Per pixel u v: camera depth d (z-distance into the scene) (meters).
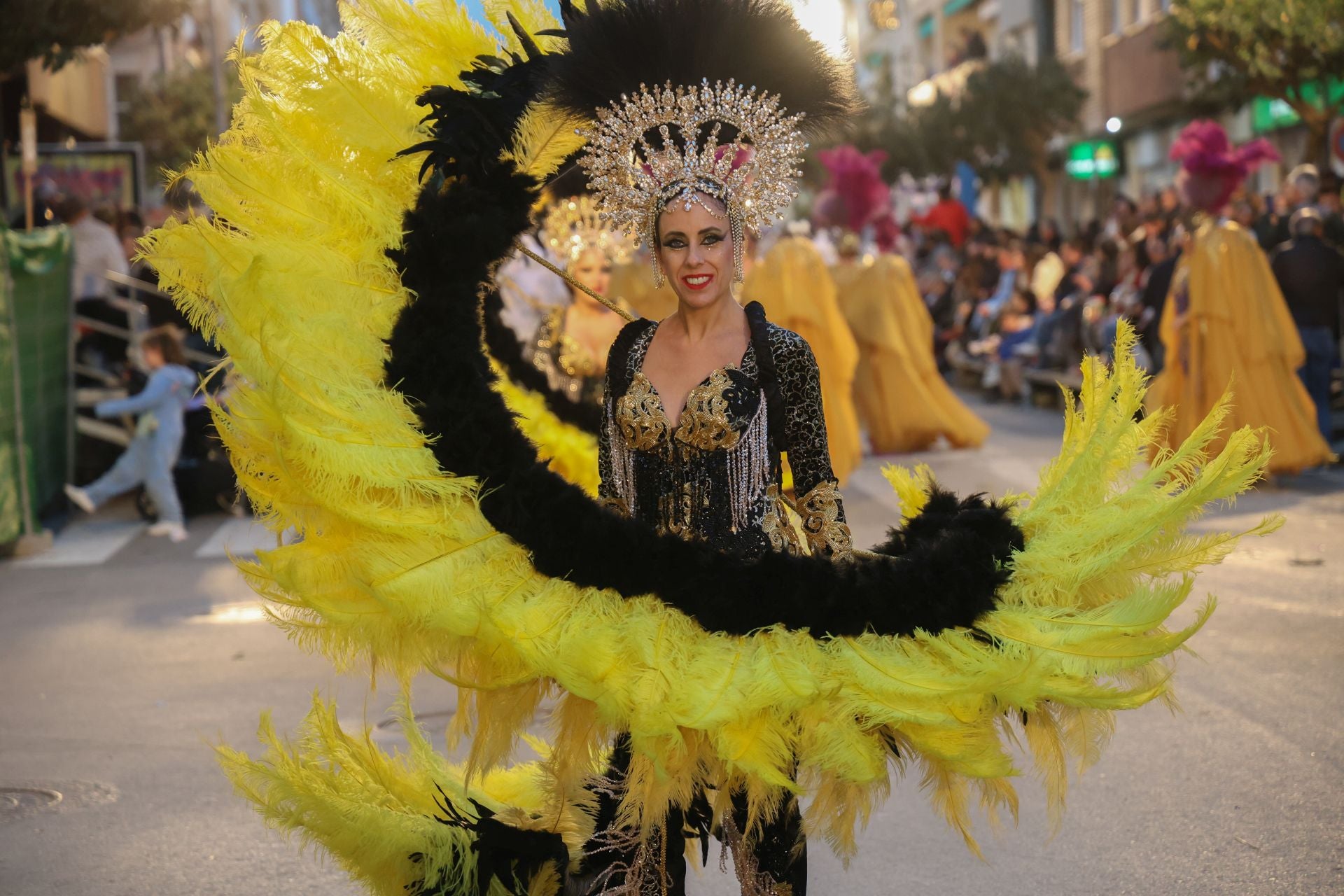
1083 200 38.53
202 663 8.16
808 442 3.67
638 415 3.65
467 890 3.62
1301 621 7.97
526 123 3.94
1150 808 5.34
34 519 12.73
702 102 3.71
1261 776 5.61
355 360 3.51
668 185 3.68
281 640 8.68
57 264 14.47
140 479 13.17
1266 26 18.48
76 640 8.91
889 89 37.56
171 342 13.38
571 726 3.50
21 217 18.47
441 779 3.92
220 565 11.52
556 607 3.41
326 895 4.84
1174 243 15.86
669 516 3.65
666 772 3.32
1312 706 6.45
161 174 3.71
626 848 3.63
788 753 3.34
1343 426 15.43
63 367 14.84
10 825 5.57
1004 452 16.05
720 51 3.72
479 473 3.45
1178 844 5.00
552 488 3.46
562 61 3.81
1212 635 7.74
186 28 36.28
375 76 3.86
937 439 17.03
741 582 3.42
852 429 14.37
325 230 3.65
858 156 17.91
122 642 8.81
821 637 3.43
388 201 3.70
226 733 6.74
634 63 3.73
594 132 3.84
